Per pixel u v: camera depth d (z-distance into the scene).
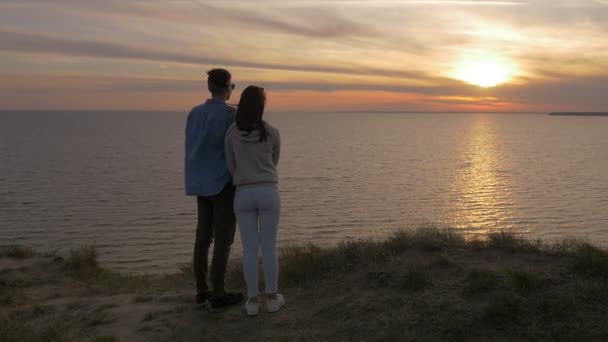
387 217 58.38
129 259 37.47
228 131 4.30
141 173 107.81
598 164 137.25
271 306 4.50
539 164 137.50
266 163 4.33
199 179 4.41
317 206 66.19
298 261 5.61
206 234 4.72
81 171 111.69
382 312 4.16
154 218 57.19
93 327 4.68
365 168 124.75
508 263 5.00
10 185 87.50
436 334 3.78
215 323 4.46
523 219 58.00
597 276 4.41
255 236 4.43
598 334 3.57
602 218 58.06
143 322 4.67
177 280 6.75
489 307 3.89
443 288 4.44
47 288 6.62
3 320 5.07
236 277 5.79
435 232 6.51
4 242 44.91
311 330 4.10
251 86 4.30
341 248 5.88
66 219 56.84
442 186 89.38
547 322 3.77
